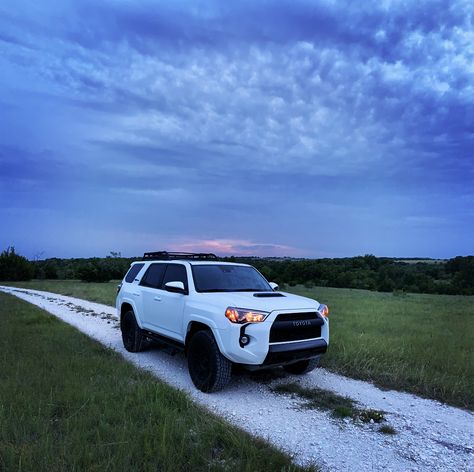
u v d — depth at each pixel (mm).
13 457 3277
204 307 5824
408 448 4086
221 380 5504
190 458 3410
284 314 5477
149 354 8008
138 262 8930
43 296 25250
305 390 5840
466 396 5672
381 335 10391
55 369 6102
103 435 3781
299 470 3379
